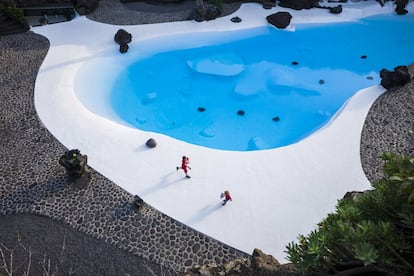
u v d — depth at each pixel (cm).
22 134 1678
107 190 1421
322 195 1398
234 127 1980
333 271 534
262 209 1352
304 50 2505
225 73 2295
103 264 1180
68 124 1738
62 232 1273
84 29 2505
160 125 1986
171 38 2470
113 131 1709
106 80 2183
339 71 2356
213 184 1449
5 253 1203
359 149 1576
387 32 2652
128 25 2555
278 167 1514
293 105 2103
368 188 1412
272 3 2789
